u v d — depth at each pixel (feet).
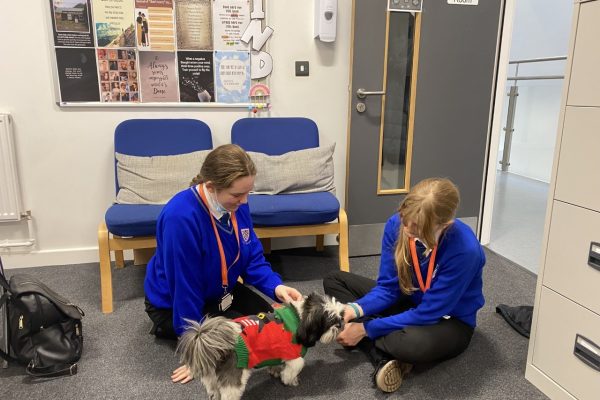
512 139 16.96
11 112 8.00
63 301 5.88
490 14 8.80
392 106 8.97
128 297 7.41
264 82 8.75
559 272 4.86
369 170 9.02
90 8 7.84
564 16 14.62
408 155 9.12
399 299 5.68
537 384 5.27
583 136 4.46
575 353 4.76
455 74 8.94
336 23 8.71
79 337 5.83
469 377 5.45
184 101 8.53
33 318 5.42
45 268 8.57
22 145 8.18
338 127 9.26
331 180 8.31
